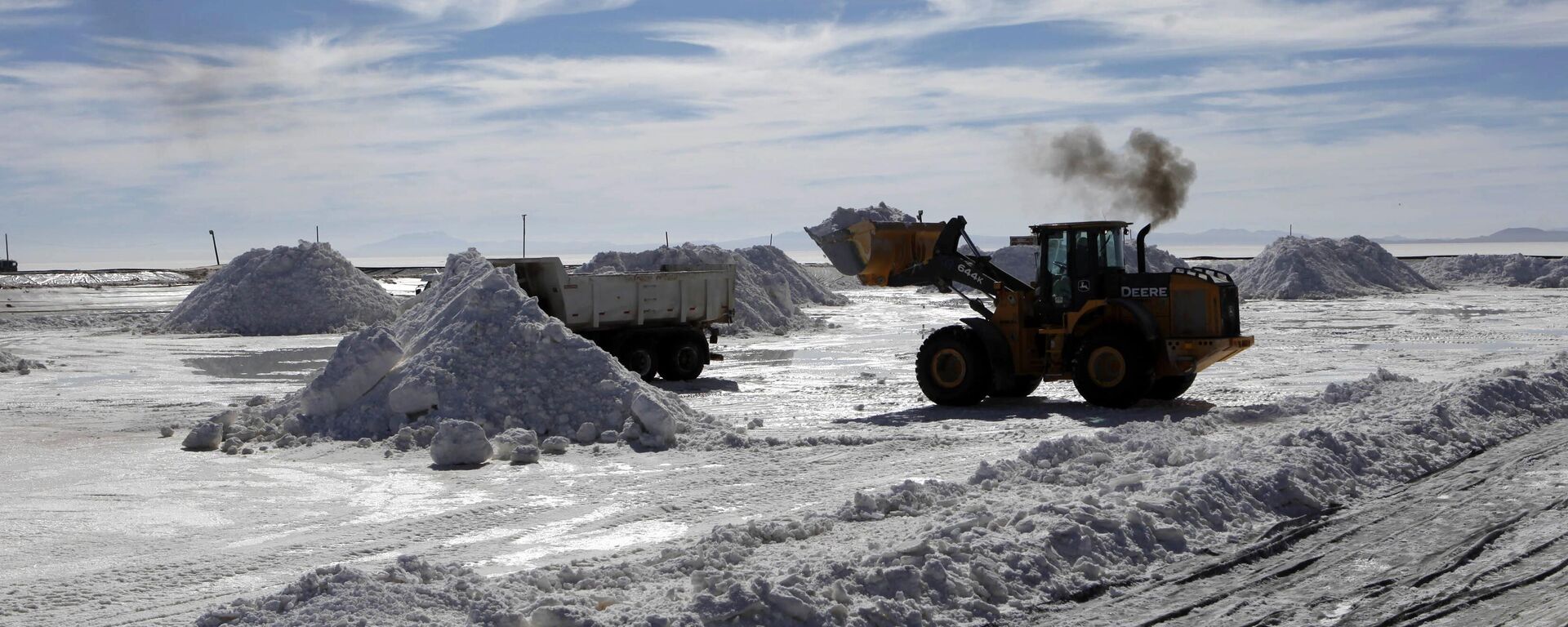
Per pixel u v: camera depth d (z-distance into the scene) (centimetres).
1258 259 6300
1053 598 749
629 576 780
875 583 721
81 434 1608
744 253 5362
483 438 1345
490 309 1669
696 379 2342
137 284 7888
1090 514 858
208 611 708
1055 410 1769
